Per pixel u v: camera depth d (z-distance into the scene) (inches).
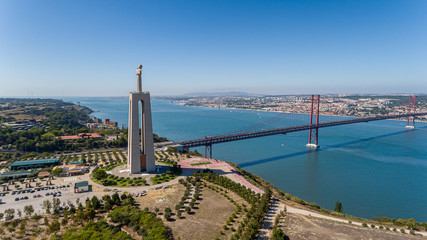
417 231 3531.0
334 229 3491.6
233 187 4788.4
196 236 3213.6
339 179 6934.1
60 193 4574.3
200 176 5605.3
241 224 3442.4
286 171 7647.6
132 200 4109.3
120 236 2987.2
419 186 6422.2
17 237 3088.1
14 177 5423.2
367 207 5300.2
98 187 4940.9
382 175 7273.6
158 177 5531.5
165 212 3816.4
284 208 4156.0
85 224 3454.7
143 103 5841.5
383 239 3253.0
